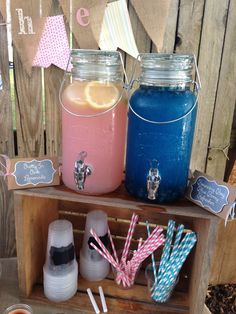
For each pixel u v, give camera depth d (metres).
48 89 0.81
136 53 0.76
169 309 0.70
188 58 0.53
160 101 0.53
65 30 0.75
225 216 0.54
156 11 0.72
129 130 0.59
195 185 0.60
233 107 0.83
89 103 0.55
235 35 0.77
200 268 0.61
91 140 0.57
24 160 0.62
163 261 0.68
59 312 0.69
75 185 0.60
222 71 0.80
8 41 0.78
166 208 0.58
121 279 0.74
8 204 0.93
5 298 0.72
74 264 0.73
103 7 0.72
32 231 0.71
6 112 0.84
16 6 0.74
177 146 0.55
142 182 0.58
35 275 0.75
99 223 0.75
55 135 0.85
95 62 0.55
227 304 1.13
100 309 0.69
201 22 0.76
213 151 0.87
